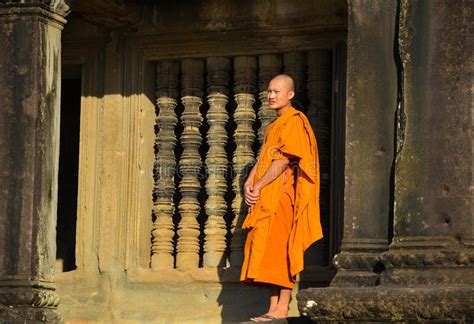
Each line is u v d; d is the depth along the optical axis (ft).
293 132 67.10
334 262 61.41
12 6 68.08
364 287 59.16
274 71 77.66
